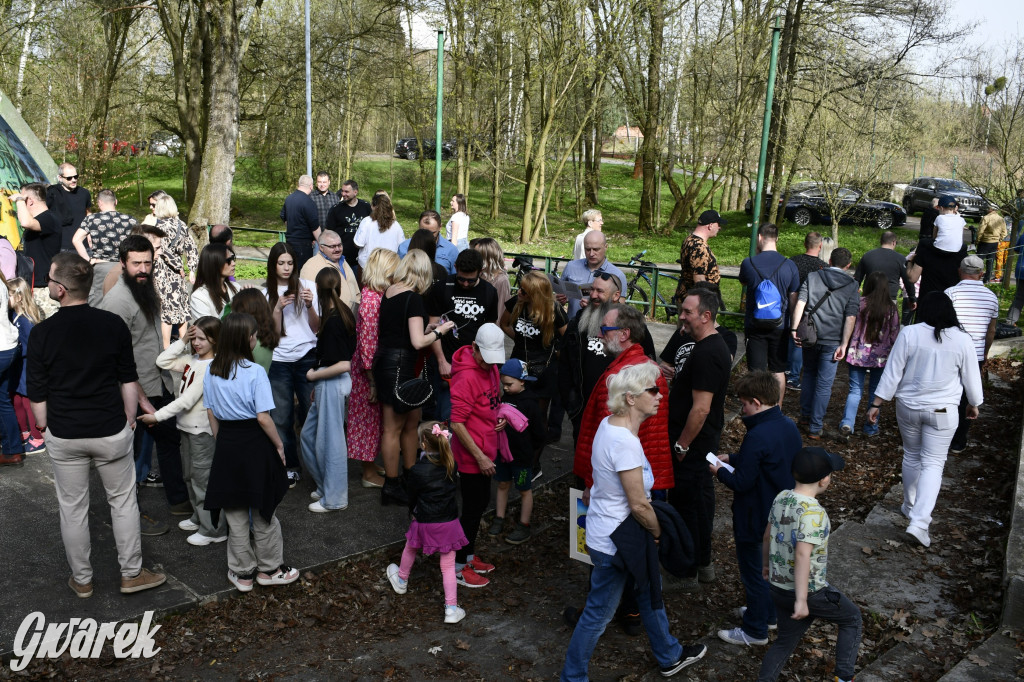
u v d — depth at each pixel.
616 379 3.97
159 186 33.00
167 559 5.26
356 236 9.57
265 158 31.00
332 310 5.82
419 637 4.76
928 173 32.06
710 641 4.75
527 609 5.12
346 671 4.38
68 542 4.62
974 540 5.93
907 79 23.92
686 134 27.83
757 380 4.46
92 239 8.39
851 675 4.08
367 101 30.73
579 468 4.83
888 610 5.06
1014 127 18.05
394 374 5.98
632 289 14.37
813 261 8.68
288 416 6.42
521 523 5.98
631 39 25.48
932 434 5.84
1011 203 17.00
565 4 23.25
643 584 4.02
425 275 6.05
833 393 9.88
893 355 5.93
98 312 4.54
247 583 4.95
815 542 3.86
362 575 5.36
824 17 23.52
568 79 25.53
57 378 4.44
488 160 28.31
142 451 6.20
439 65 13.89
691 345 5.13
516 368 5.79
